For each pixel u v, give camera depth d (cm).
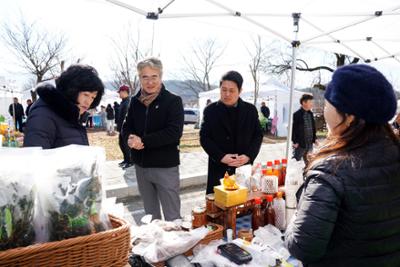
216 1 262
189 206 409
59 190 80
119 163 623
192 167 609
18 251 69
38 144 136
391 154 91
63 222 79
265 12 290
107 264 82
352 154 89
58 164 81
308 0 264
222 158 237
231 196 159
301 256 91
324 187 88
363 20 303
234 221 163
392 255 92
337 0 264
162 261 129
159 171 238
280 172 212
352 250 89
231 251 131
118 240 84
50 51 1522
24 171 77
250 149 248
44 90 142
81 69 145
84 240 76
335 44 412
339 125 93
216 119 248
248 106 254
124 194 444
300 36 363
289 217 170
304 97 494
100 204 86
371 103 84
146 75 226
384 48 441
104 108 1675
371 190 86
